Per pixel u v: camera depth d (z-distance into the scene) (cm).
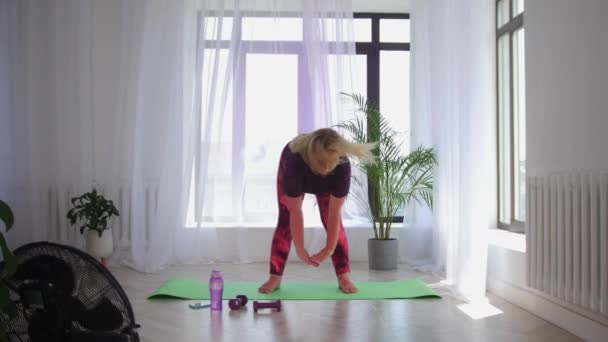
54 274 149
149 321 300
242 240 534
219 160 540
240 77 543
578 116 277
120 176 526
